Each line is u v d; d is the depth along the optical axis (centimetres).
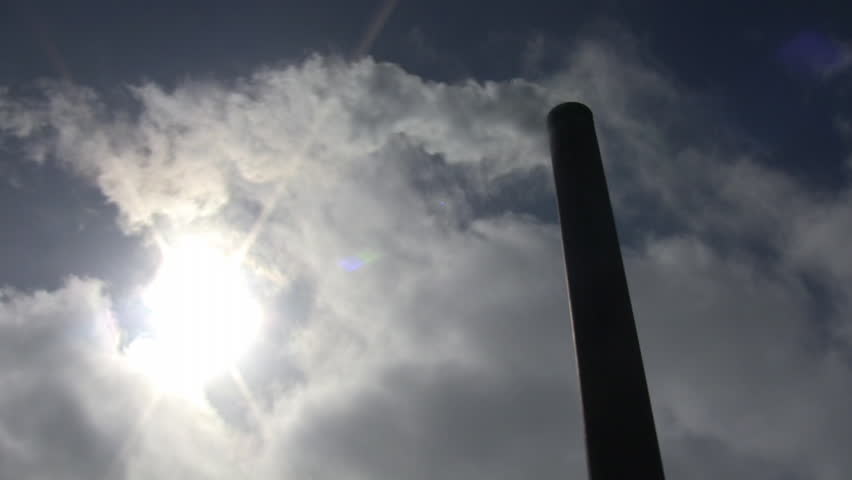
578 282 1000
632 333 943
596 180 1110
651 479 819
